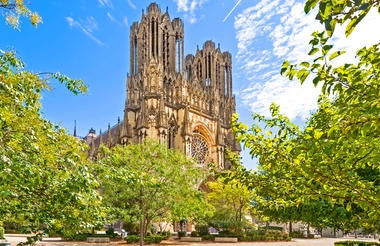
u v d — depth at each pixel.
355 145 8.08
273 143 10.47
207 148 95.19
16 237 56.19
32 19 10.55
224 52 113.06
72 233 11.01
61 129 10.50
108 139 95.00
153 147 45.34
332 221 15.73
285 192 10.85
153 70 87.88
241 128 10.63
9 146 7.88
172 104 90.88
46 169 8.88
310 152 7.95
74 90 11.13
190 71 109.19
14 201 9.54
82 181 8.92
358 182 8.72
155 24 93.50
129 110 89.38
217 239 62.38
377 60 6.21
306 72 6.67
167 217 46.91
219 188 67.19
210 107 99.06
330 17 4.92
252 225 73.81
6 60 10.20
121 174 10.70
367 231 16.62
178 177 44.56
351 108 6.44
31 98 9.97
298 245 54.69
